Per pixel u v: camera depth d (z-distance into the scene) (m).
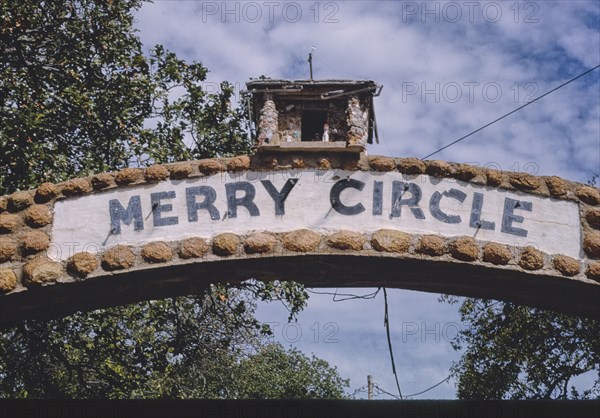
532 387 22.19
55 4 17.16
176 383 18.89
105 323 17.84
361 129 11.78
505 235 11.45
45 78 17.19
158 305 17.30
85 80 17.45
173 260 11.02
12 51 16.80
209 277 11.45
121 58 17.62
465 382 22.80
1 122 15.55
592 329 21.53
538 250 11.41
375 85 12.03
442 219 11.40
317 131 12.68
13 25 16.42
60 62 17.38
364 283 11.85
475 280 11.70
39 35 17.11
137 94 17.38
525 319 22.09
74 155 17.02
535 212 11.61
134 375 17.86
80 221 11.23
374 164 11.52
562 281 11.43
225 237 11.07
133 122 17.39
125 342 18.78
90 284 11.04
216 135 17.72
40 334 17.20
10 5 16.36
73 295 11.30
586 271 11.45
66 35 17.41
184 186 11.38
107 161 17.17
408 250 11.17
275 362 43.38
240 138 17.75
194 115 17.64
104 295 11.46
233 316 17.98
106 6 17.53
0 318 11.62
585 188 11.81
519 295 12.04
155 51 17.91
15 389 18.33
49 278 10.89
